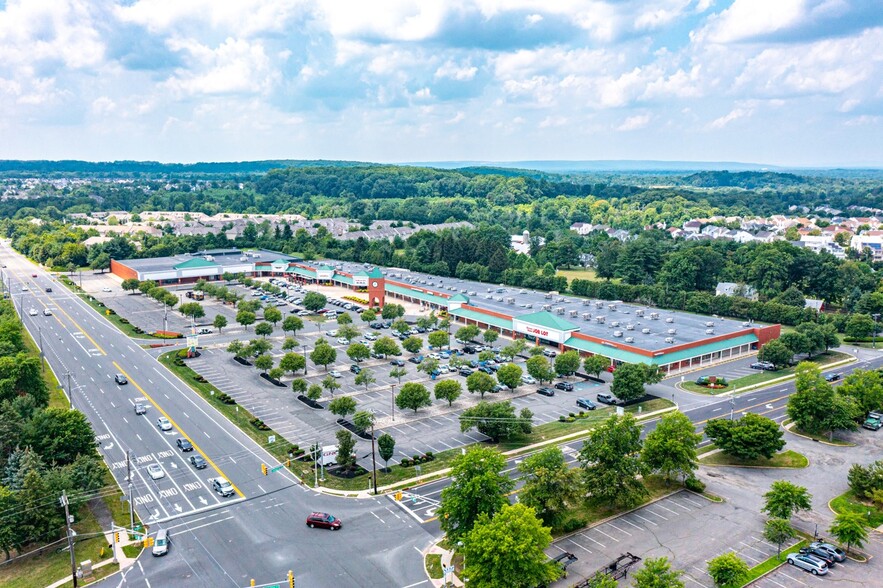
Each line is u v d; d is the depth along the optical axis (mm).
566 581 71625
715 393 136375
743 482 96938
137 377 146125
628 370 128250
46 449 94188
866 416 121125
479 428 110562
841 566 75312
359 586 71875
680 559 76250
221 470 100688
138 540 81750
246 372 151000
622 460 86812
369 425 111750
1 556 79812
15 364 120500
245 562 76750
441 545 79875
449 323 194375
